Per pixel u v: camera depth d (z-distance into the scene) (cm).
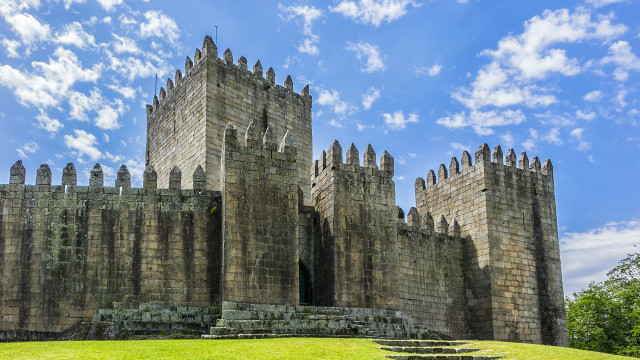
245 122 4853
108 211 3641
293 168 3794
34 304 3478
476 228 4725
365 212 3981
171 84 5253
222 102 4734
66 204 3628
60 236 3578
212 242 3697
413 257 4472
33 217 3600
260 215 3628
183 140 4900
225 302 3394
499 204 4719
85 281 3528
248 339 3044
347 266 3834
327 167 4053
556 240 4909
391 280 3934
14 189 3628
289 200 3734
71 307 3488
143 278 3575
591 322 5569
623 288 5691
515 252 4688
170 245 3650
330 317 3491
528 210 4841
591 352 3312
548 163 5062
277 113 5091
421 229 4591
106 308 3503
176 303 3569
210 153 4578
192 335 3319
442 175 5153
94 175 3688
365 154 4122
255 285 3509
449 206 5025
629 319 5516
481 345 3381
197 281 3622
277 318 3438
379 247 3956
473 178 4819
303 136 5241
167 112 5253
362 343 2964
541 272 4762
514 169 4866
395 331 3619
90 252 3572
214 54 4772
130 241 3616
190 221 3703
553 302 4750
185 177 4794
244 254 3525
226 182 3591
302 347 2730
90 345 2742
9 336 3422
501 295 4544
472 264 4709
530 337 4572
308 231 4128
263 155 3734
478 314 4594
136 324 3431
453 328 4556
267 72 5109
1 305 3469
